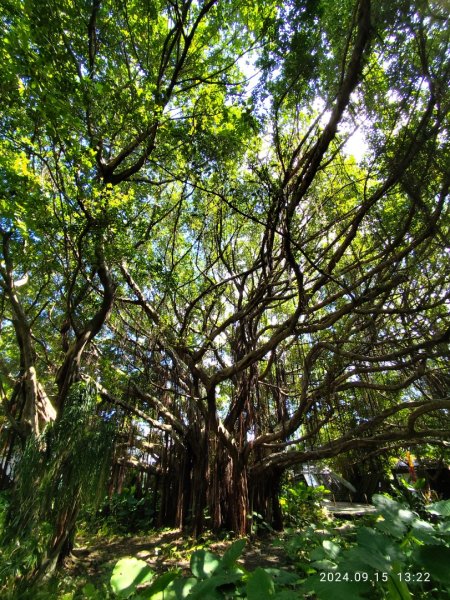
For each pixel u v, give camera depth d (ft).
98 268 20.42
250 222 31.09
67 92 15.33
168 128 19.26
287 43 15.30
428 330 22.61
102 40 19.79
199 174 20.15
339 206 25.31
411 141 14.97
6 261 21.80
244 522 28.07
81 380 21.76
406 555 8.52
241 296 29.91
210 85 22.08
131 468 36.06
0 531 15.80
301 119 20.21
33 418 21.27
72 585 15.98
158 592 7.77
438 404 22.72
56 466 17.26
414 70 14.12
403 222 19.76
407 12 12.04
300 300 19.35
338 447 28.14
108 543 26.17
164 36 21.45
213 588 7.30
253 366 30.76
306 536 17.28
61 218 18.16
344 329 26.76
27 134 16.88
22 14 14.02
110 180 21.26
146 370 30.09
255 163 19.48
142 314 32.37
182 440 32.50
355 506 41.60
